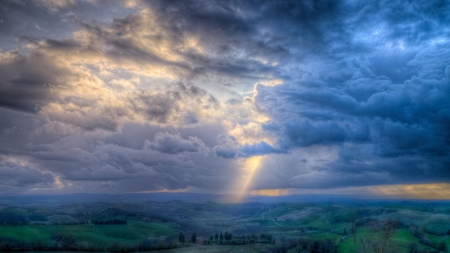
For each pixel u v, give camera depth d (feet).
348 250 586.45
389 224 513.45
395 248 395.34
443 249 572.51
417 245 571.69
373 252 388.98
